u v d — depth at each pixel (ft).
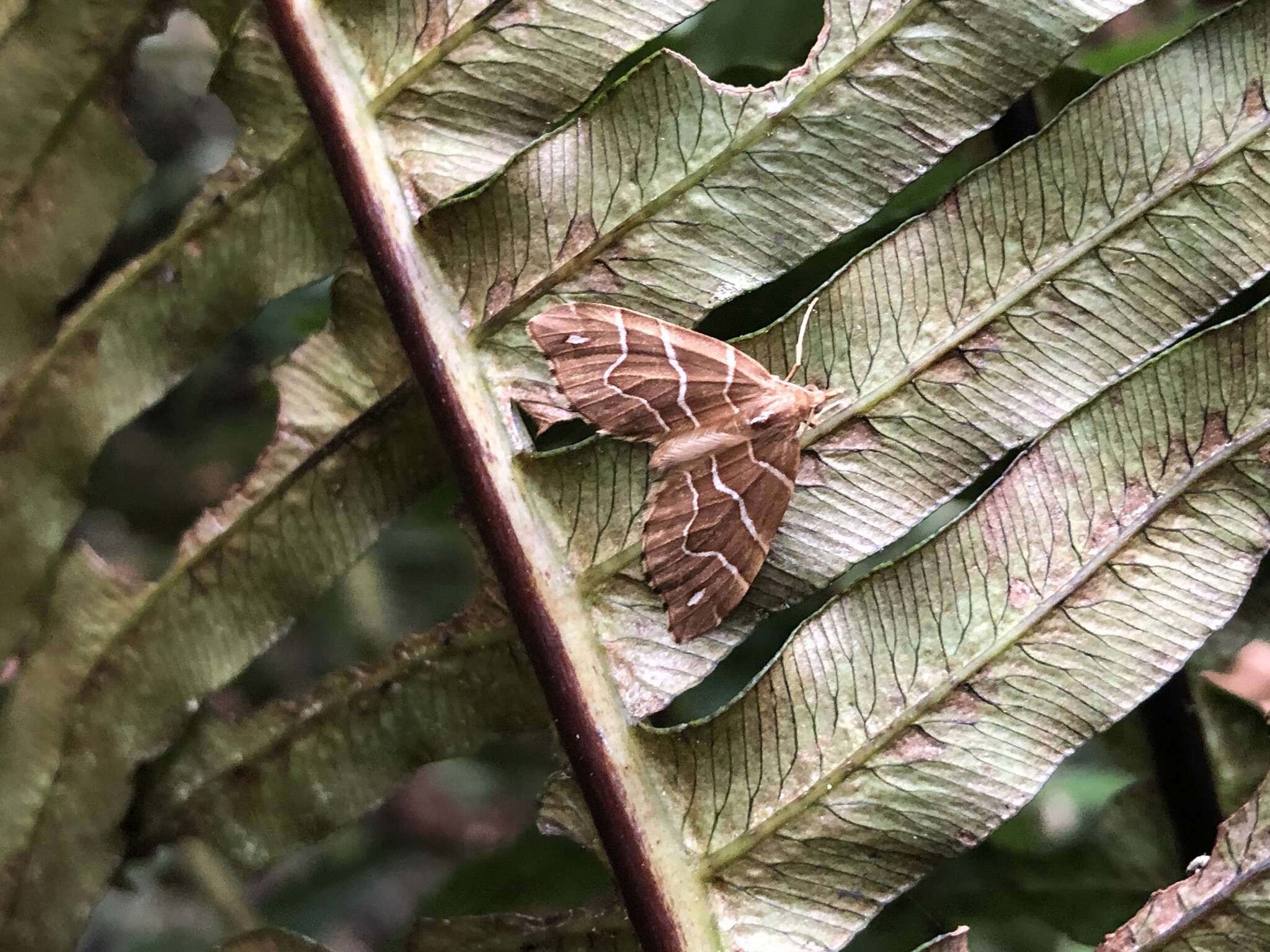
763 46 0.37
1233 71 0.29
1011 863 0.36
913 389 0.30
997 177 0.30
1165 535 0.29
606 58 0.31
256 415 0.69
